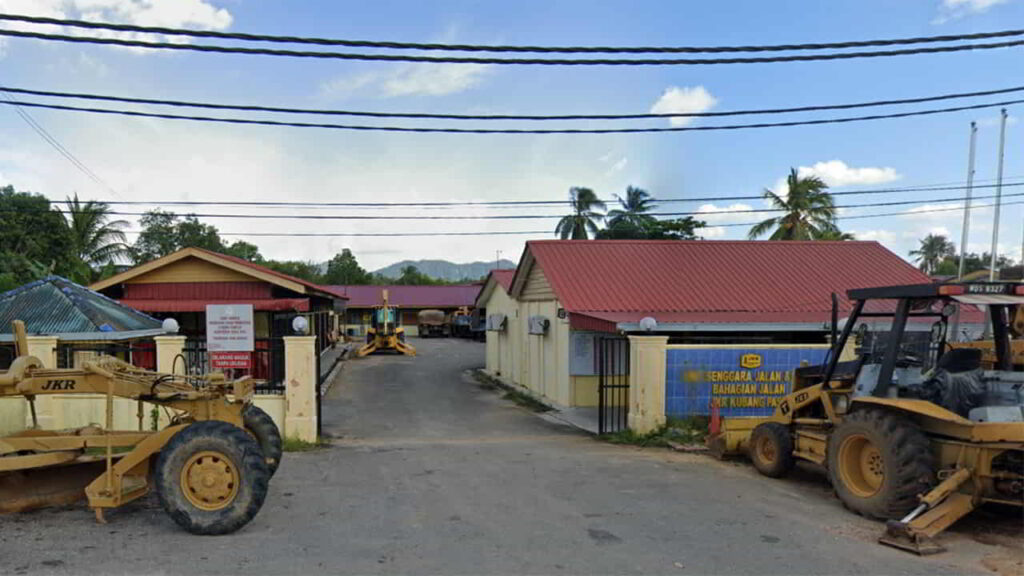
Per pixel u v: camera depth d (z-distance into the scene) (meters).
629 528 5.67
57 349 10.16
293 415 10.07
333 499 6.55
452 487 7.12
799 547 5.20
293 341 10.11
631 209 44.16
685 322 13.09
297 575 4.50
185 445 5.26
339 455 9.10
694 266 16.73
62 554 4.83
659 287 15.47
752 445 8.13
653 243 17.84
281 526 5.60
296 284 19.91
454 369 25.91
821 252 17.92
